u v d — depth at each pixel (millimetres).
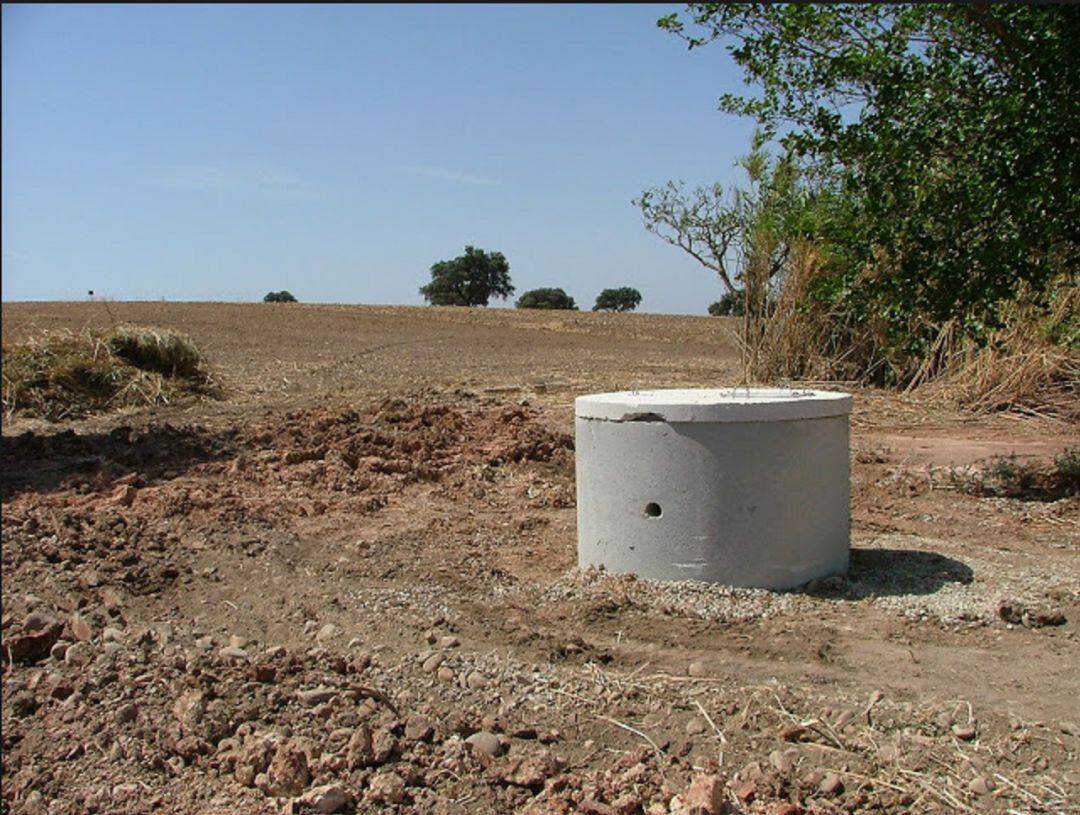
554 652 4645
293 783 3633
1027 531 6965
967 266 6621
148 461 8883
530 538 6750
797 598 5324
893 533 6922
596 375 16734
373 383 15266
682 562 5441
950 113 6613
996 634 4902
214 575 5805
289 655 4645
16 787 3828
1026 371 11555
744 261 13734
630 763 3672
